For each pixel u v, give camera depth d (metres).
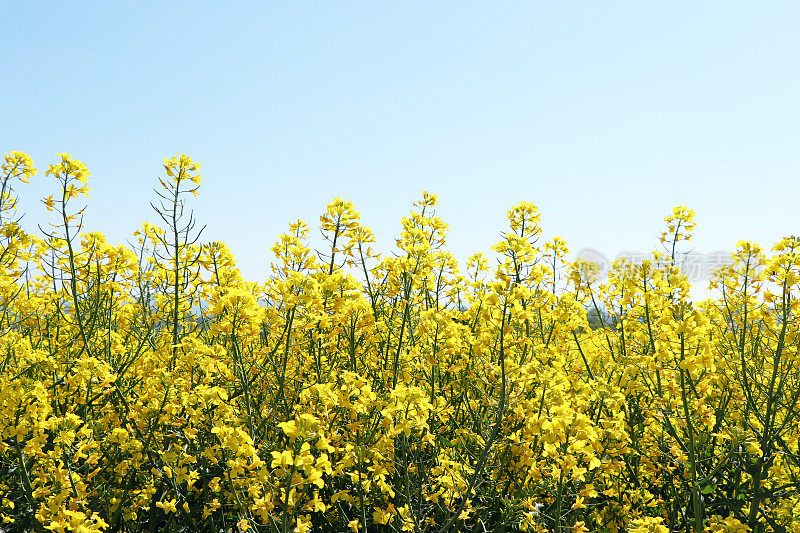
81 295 4.92
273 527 2.83
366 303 4.22
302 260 4.95
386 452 3.36
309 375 4.44
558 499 3.16
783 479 4.16
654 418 4.28
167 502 3.48
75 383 3.59
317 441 2.67
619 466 3.90
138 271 4.78
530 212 4.92
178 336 4.25
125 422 4.04
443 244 5.09
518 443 3.66
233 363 3.85
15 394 3.31
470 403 4.70
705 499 4.44
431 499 3.61
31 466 3.60
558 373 3.70
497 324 3.66
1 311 5.17
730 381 4.32
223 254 4.65
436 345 4.68
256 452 3.03
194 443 3.74
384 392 3.87
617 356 4.68
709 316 5.17
